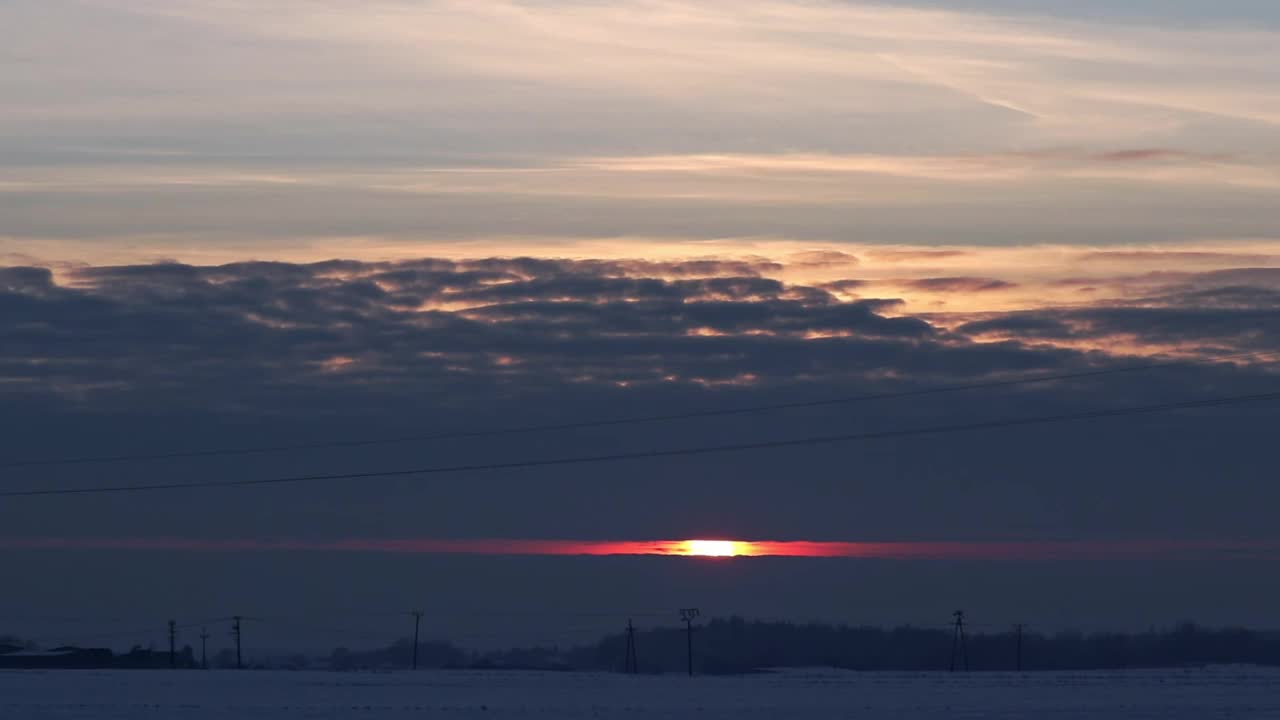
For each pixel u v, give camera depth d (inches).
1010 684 5610.2
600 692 4982.8
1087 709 3927.2
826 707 4069.9
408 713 3740.2
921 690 5088.6
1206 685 5438.0
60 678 5600.4
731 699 4490.7
